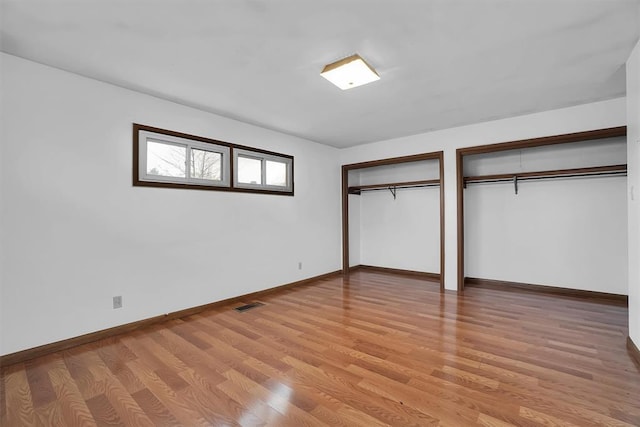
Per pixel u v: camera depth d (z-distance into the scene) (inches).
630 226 95.3
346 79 104.4
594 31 81.7
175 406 71.3
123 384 80.4
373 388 77.9
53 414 68.5
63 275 102.5
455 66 101.1
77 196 105.7
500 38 85.0
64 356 96.5
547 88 119.1
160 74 106.0
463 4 70.6
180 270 133.4
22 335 94.3
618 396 73.1
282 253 181.0
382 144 203.2
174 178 132.0
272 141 175.3
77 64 99.1
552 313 134.1
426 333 112.9
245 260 160.2
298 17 75.0
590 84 115.8
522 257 179.3
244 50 90.6
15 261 93.5
